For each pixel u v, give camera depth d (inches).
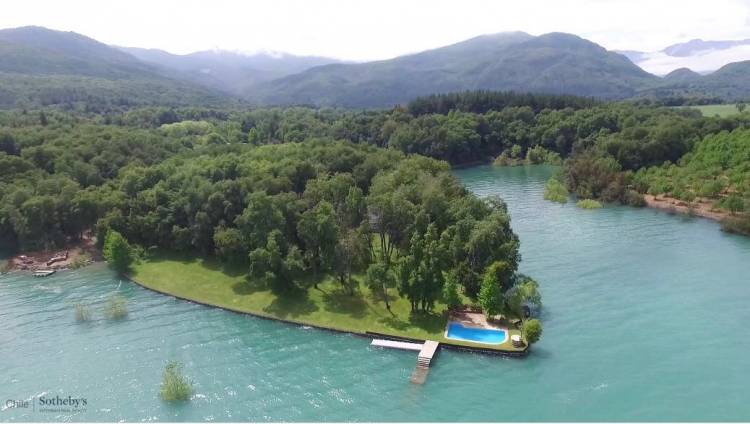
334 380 2566.4
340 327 3061.0
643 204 5812.0
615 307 3230.8
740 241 4480.8
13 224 4512.8
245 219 3735.2
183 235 4185.5
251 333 3070.9
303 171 4943.4
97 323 3223.4
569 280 3659.0
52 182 4822.8
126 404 2400.3
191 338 3021.7
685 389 2411.4
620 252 4237.2
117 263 4005.9
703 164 6456.7
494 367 2618.1
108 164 5620.1
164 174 4936.0
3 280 3973.9
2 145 5506.9
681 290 3464.6
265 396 2453.2
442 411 2310.5
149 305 3481.8
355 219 3897.6
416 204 4074.8
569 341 2837.1
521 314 3075.8
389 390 2475.4
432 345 2773.1
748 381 2459.4
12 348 2923.2
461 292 3393.2
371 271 3161.9
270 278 3393.2
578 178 6604.3
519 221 5270.7
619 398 2358.5
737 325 2979.8
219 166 4869.6
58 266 4227.4
